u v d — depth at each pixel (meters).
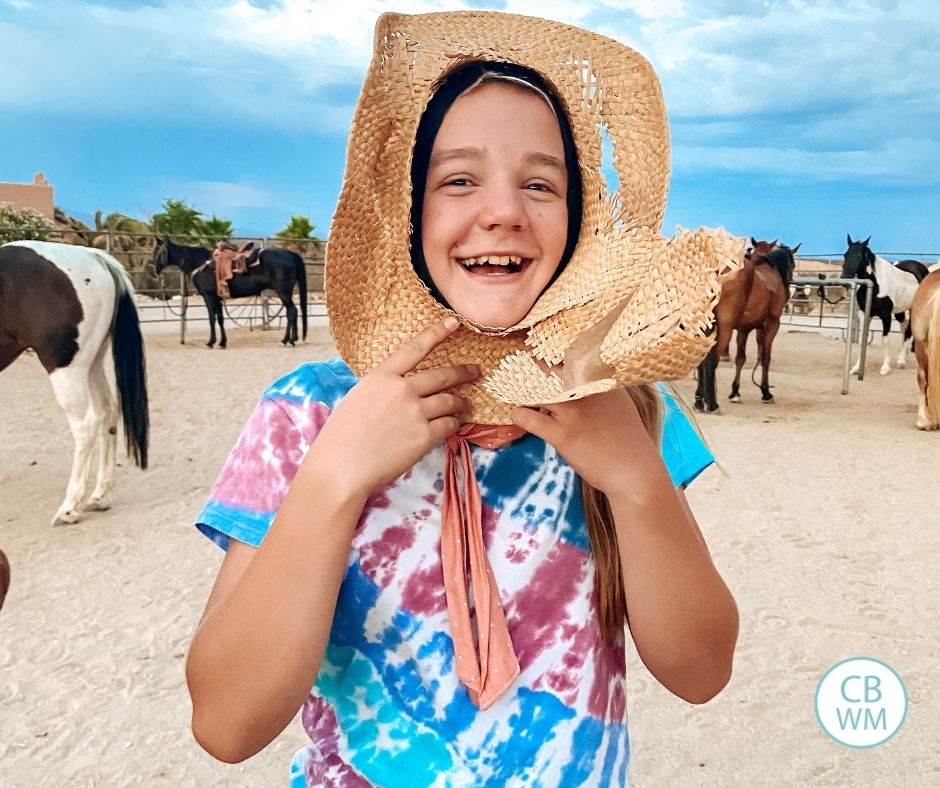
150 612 3.73
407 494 1.01
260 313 20.44
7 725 2.83
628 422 1.00
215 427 7.73
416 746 0.96
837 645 3.35
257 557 0.90
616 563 1.05
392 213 1.02
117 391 5.22
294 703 0.91
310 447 0.92
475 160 0.97
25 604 3.80
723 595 1.05
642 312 0.86
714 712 2.90
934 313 7.54
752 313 8.85
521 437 1.06
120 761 2.64
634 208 1.05
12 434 7.43
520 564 1.02
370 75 0.96
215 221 28.39
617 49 1.06
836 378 11.52
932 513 5.14
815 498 5.48
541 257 1.00
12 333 4.95
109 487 5.31
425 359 1.04
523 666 0.99
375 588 0.99
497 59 1.01
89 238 20.69
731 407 9.05
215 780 2.56
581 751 0.98
